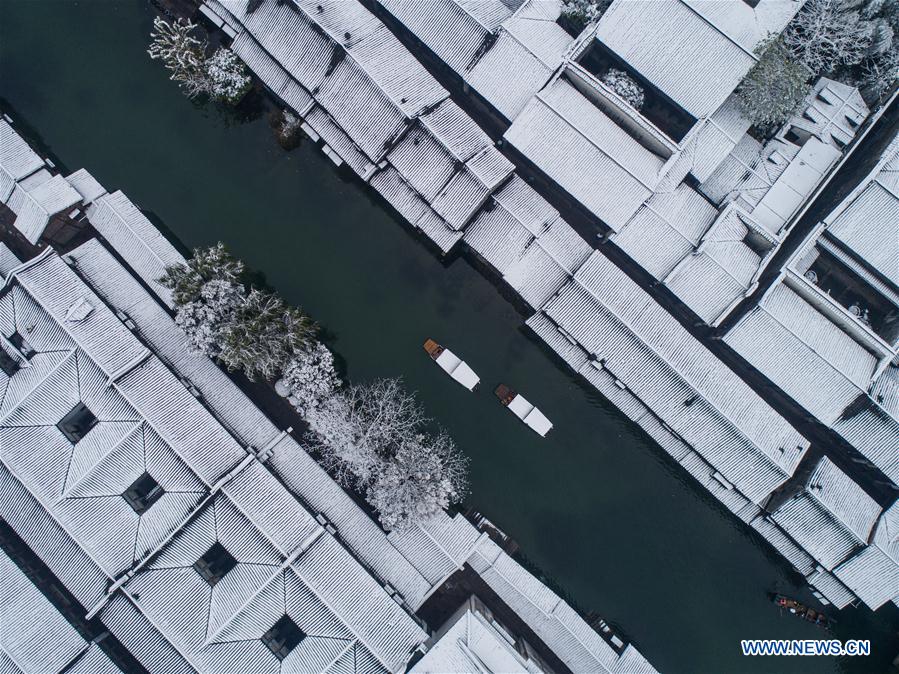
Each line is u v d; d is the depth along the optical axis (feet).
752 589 153.28
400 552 139.33
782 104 137.39
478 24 139.95
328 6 138.10
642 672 140.56
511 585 139.95
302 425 148.25
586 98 141.69
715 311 140.77
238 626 130.31
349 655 130.52
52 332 136.05
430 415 151.94
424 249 154.92
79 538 131.34
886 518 139.85
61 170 154.10
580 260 140.87
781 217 144.77
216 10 148.56
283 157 155.12
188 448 133.90
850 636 151.94
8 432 133.28
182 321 134.51
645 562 152.76
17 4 155.43
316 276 154.30
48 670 131.64
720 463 139.64
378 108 137.69
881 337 146.41
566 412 153.48
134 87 155.63
